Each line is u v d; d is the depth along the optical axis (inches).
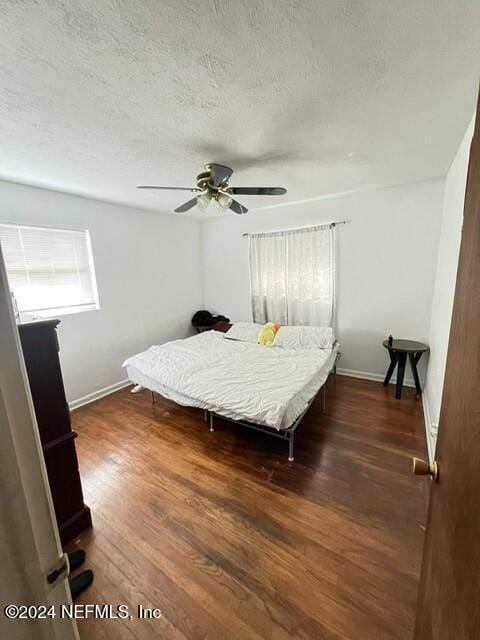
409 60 45.1
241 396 82.3
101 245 126.0
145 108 56.6
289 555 53.5
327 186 115.0
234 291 175.6
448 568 24.2
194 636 42.2
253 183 107.7
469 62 45.4
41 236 107.1
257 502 66.2
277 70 46.8
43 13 35.1
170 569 51.8
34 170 86.7
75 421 106.0
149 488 71.7
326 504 65.0
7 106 54.5
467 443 22.5
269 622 43.4
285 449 86.0
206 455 84.5
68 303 117.8
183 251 171.2
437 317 97.7
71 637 16.8
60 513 56.8
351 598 46.0
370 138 72.1
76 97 52.5
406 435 90.7
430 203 112.5
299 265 146.3
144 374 106.9
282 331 136.8
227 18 37.0
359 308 135.3
